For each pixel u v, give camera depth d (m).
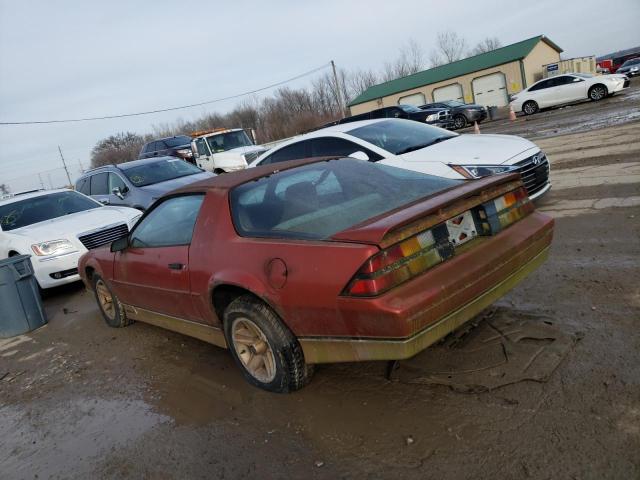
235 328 3.48
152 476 2.88
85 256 5.62
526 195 3.55
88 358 4.89
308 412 3.16
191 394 3.74
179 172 11.10
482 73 40.16
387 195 3.41
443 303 2.70
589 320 3.52
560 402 2.72
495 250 3.06
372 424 2.90
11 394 4.43
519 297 4.12
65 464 3.19
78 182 12.32
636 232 5.05
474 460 2.45
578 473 2.24
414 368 3.35
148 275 4.25
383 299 2.58
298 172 3.77
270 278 3.05
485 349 3.38
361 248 2.65
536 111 23.75
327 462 2.67
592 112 17.56
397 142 6.87
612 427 2.47
